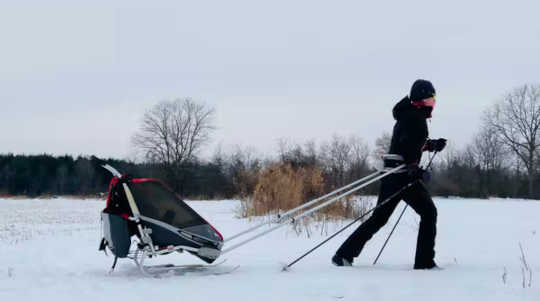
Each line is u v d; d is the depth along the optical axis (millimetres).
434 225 5090
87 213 20781
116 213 4770
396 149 5230
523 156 48844
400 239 8266
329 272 4840
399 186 5098
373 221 5211
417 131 5051
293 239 8289
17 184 70688
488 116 49312
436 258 6105
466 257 6191
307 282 4328
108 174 66688
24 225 13484
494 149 48531
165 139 59406
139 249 4906
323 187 13758
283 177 13367
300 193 13258
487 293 3871
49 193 67875
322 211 11188
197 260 5973
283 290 4047
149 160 59656
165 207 4914
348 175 16406
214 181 58062
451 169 44656
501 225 11289
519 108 49219
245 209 14219
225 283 4355
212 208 20906
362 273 4766
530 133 48875
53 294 3975
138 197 4820
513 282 4289
